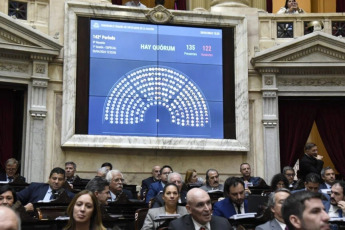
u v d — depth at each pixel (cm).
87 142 982
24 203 704
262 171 1043
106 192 601
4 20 954
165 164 1023
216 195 753
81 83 1002
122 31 1032
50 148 980
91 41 1017
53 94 998
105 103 1006
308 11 1373
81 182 849
